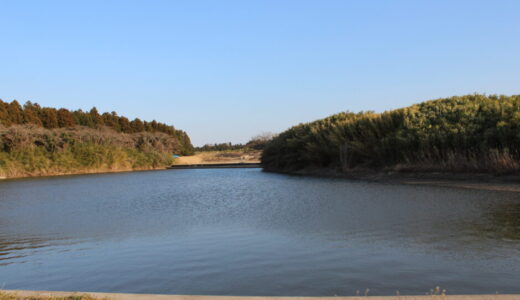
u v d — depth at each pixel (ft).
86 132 177.47
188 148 321.32
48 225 40.27
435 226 31.65
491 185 56.59
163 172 165.07
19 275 23.30
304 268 22.31
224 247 28.27
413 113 90.89
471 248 24.82
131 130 285.84
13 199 66.13
